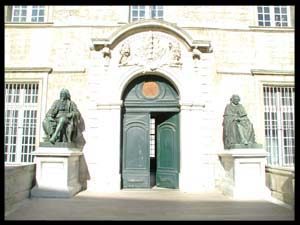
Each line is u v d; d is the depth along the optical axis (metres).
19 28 10.19
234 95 9.05
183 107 9.64
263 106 9.98
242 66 10.06
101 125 9.63
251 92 9.95
